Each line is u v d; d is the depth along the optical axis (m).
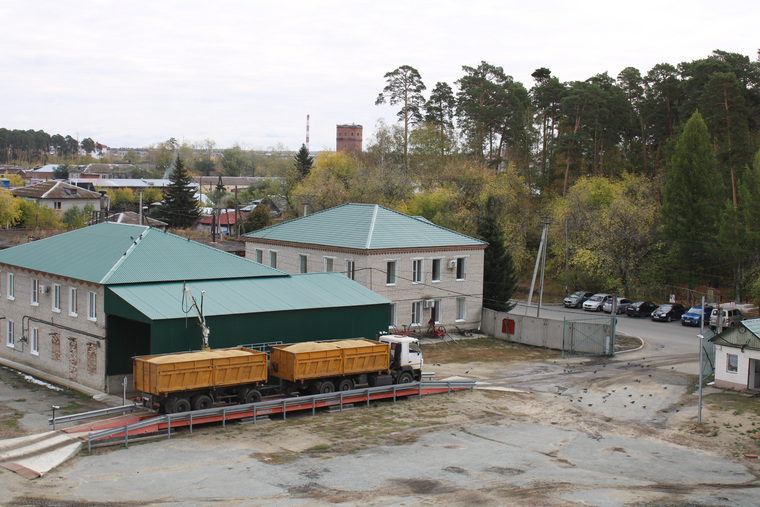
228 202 149.25
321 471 24.88
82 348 37.06
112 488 22.58
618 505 22.23
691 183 70.81
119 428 26.84
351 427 30.69
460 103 105.62
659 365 46.19
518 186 95.31
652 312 66.94
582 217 82.62
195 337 33.94
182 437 28.44
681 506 22.31
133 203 157.25
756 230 67.69
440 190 88.56
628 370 44.59
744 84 87.31
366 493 22.75
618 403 36.59
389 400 35.75
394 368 36.69
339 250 54.19
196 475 24.09
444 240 56.81
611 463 27.28
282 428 30.16
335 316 39.31
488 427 31.73
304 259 58.00
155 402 29.09
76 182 164.75
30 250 43.81
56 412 31.42
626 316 68.50
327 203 97.88
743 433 31.38
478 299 58.56
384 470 25.19
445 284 56.38
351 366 34.09
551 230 84.56
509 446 28.97
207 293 36.94
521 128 102.19
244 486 23.12
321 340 38.69
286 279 42.25
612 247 75.38
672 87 94.38
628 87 103.50
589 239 78.62
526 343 53.88
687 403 36.41
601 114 96.19
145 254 39.47
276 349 33.31
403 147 113.12
